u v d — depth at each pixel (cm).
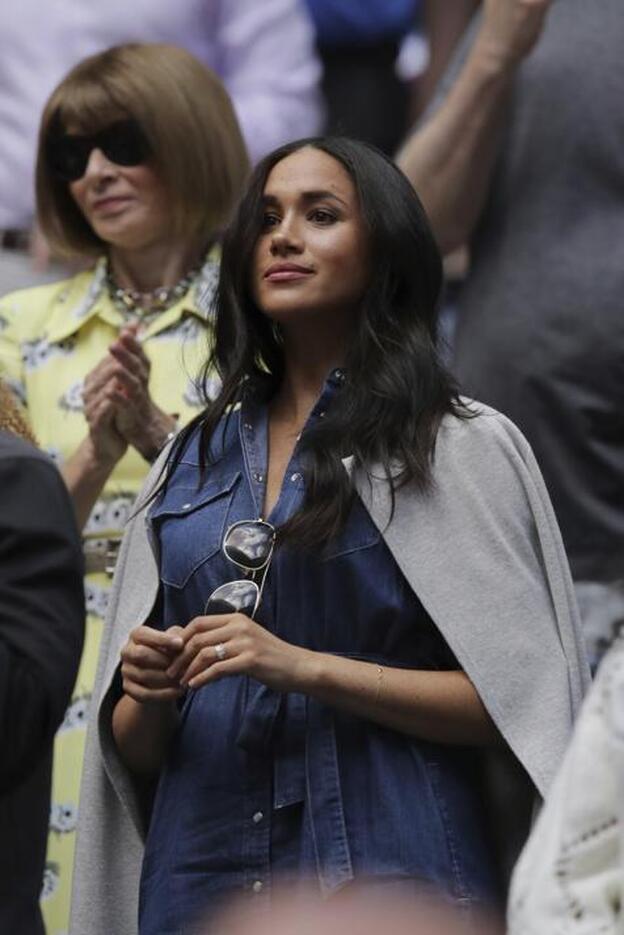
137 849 1216
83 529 1388
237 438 1209
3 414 1099
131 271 1466
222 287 1227
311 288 1200
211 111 1470
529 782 1173
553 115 1540
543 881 846
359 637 1155
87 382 1343
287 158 1220
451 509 1166
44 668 1005
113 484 1388
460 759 1167
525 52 1545
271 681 1123
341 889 1122
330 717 1148
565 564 1184
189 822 1156
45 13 1855
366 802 1139
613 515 1498
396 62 2075
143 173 1456
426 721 1146
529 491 1183
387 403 1176
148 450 1344
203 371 1239
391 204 1206
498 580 1162
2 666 997
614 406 1508
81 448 1358
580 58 1541
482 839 1154
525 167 1547
